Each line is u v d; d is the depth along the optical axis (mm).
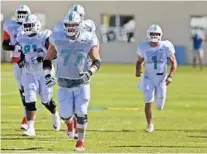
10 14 93250
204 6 96000
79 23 23406
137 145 26219
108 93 52000
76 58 23672
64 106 24047
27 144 26312
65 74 23828
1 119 34969
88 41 23578
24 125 30906
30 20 28266
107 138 28219
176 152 24469
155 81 30125
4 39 29844
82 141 24406
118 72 77500
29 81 28547
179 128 31719
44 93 28906
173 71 30031
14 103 43656
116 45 97875
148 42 30016
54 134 29281
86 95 24047
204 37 95562
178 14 96438
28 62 28438
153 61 29906
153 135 29281
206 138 28438
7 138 27953
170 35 96812
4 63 93625
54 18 96375
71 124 27734
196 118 35969
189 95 50438
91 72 23422
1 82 61438
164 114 37906
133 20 97688
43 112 38500
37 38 28359
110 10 97250
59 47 23656
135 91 54000
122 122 34094
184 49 96188
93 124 33156
